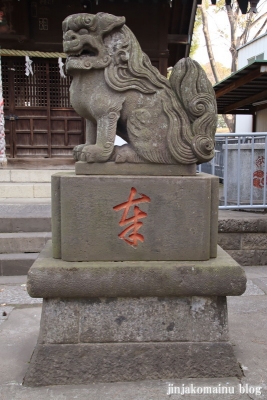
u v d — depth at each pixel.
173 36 8.16
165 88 2.22
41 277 2.10
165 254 2.21
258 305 3.35
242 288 2.16
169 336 2.22
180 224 2.20
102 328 2.20
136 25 7.46
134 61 2.18
